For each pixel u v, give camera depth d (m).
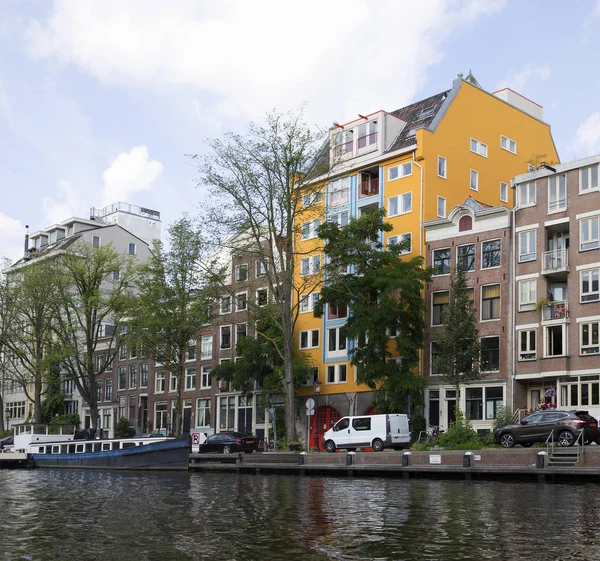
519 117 63.50
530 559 15.91
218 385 68.12
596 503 24.12
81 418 87.25
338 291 49.88
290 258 47.69
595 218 45.09
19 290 64.06
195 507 25.42
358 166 58.88
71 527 21.11
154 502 27.22
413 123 59.47
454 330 44.44
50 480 39.69
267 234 52.19
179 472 44.41
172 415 73.00
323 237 50.78
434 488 29.83
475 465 33.66
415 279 49.16
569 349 45.06
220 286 54.31
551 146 66.19
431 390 51.12
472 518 21.39
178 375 55.53
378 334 48.62
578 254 45.53
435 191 55.34
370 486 31.56
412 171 55.50
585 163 45.81
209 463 44.88
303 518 22.12
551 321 45.69
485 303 49.38
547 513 22.09
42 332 64.69
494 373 48.19
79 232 90.94
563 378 45.06
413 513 22.66
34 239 100.06
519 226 48.38
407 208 55.56
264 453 42.94
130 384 80.44
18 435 60.09
